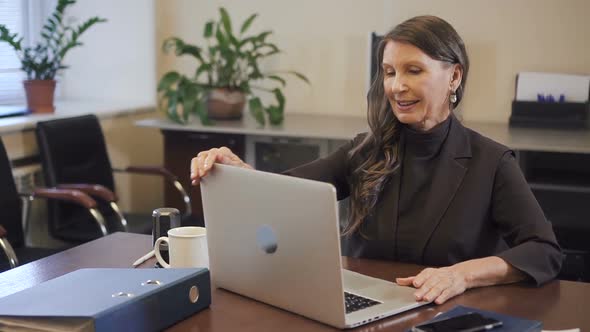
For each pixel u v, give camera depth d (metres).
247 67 4.18
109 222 3.71
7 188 3.21
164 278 1.61
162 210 2.04
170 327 1.57
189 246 1.84
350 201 2.16
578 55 3.99
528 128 3.96
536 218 1.94
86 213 3.71
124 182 4.42
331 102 4.43
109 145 4.26
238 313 1.65
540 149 3.40
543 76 3.97
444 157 2.03
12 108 3.95
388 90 1.98
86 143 3.76
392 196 2.07
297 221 1.55
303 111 4.49
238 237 1.70
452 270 1.79
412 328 1.47
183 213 3.92
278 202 1.58
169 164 4.11
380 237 2.06
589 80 3.92
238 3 4.50
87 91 4.70
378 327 1.57
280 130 3.81
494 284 1.83
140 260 2.03
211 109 4.15
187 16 4.59
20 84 4.36
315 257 1.54
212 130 3.92
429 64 1.92
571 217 3.69
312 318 1.60
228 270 1.77
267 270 1.66
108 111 4.18
